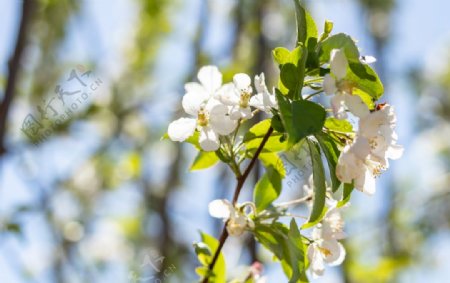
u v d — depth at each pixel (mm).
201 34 8234
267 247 2799
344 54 2432
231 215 2789
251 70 7344
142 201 8203
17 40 5387
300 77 2496
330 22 2605
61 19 8203
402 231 8820
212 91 2779
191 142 2924
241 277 3189
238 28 7906
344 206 2852
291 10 7754
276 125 2529
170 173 8234
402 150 2605
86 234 7934
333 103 2420
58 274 7637
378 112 2418
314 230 2789
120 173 8266
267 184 2891
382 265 6578
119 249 7832
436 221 9078
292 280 2562
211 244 3041
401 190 9383
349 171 2477
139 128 8242
